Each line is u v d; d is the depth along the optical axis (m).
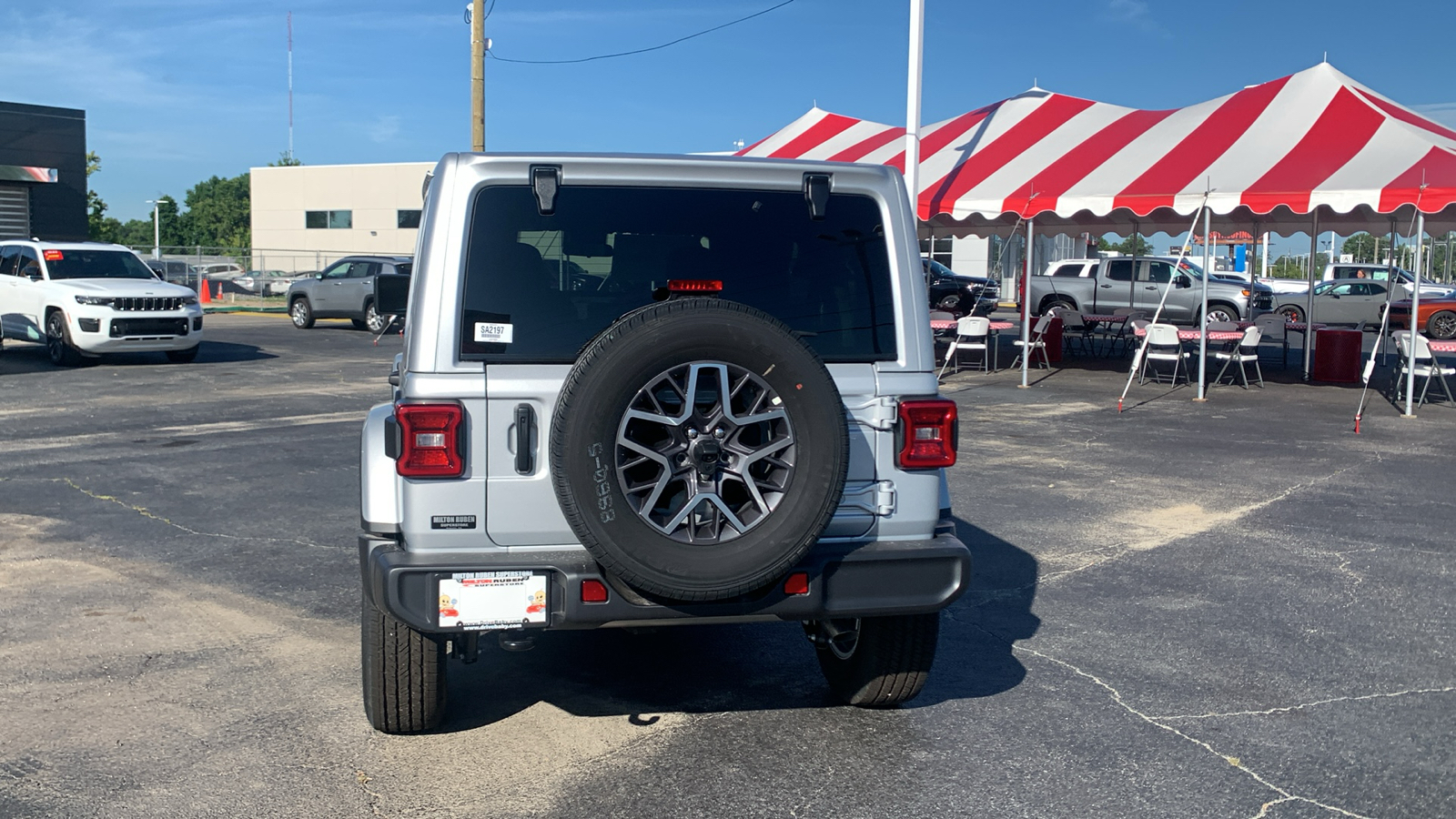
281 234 59.25
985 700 4.55
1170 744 4.13
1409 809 3.65
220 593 5.86
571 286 3.69
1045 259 49.53
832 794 3.68
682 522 3.39
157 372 16.61
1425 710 4.49
